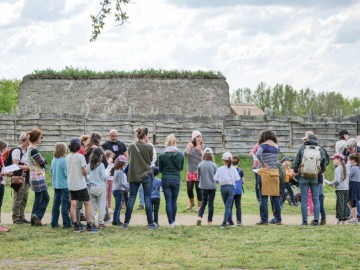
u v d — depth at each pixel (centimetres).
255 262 920
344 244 1070
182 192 2328
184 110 4162
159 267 886
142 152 1298
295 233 1198
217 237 1165
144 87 4266
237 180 1338
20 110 4247
